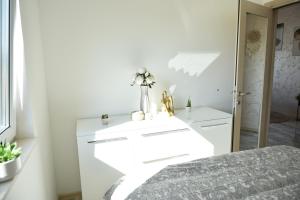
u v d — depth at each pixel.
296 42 5.13
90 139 1.89
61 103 2.25
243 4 2.50
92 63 2.29
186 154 2.25
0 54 1.35
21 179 1.15
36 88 1.74
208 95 2.89
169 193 1.15
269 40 3.07
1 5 1.34
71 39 2.19
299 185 1.24
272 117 5.31
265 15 2.88
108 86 2.38
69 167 2.38
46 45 2.12
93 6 2.21
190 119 2.27
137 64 2.47
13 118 1.49
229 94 3.00
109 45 2.32
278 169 1.40
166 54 2.58
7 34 1.38
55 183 2.32
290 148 1.72
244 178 1.30
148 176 1.34
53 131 2.27
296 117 5.12
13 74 1.48
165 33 2.53
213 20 2.73
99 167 1.95
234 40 2.88
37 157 1.56
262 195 1.14
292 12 5.12
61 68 2.20
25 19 1.55
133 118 2.22
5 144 1.18
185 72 2.71
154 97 2.62
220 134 2.38
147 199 1.10
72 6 2.15
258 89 3.12
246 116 3.05
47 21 2.09
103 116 2.12
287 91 5.47
